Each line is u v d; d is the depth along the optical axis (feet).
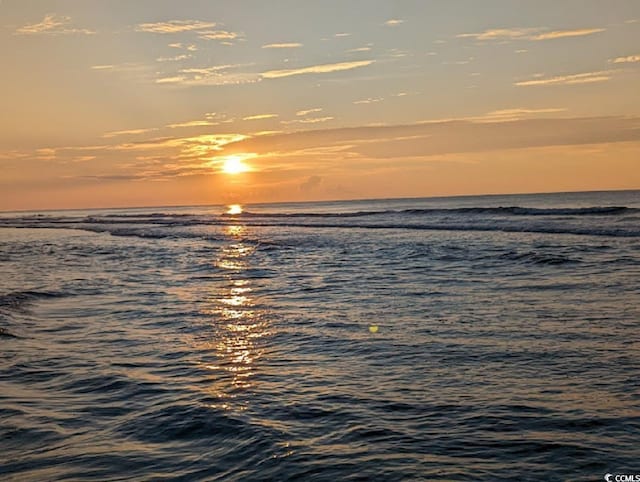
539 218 147.54
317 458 18.74
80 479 18.01
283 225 188.75
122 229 194.08
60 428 22.30
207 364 30.94
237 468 18.30
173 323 42.52
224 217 281.13
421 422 21.65
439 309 43.83
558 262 67.31
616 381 25.44
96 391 26.76
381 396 24.72
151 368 30.45
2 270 81.30
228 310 47.16
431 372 27.99
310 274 68.54
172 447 20.16
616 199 378.73
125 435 21.39
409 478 17.20
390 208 410.31
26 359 32.83
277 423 21.84
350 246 102.01
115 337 38.22
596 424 20.83
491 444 19.51
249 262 84.33
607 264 64.69
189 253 101.76
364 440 20.11
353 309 45.50
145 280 67.67
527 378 26.48
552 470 17.54
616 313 39.37
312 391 25.71
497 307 43.55
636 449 18.71
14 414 23.94
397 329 37.68
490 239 102.22
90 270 79.61
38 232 200.23
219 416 22.70
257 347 34.50
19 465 19.21
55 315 46.68
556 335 34.06
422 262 74.90
